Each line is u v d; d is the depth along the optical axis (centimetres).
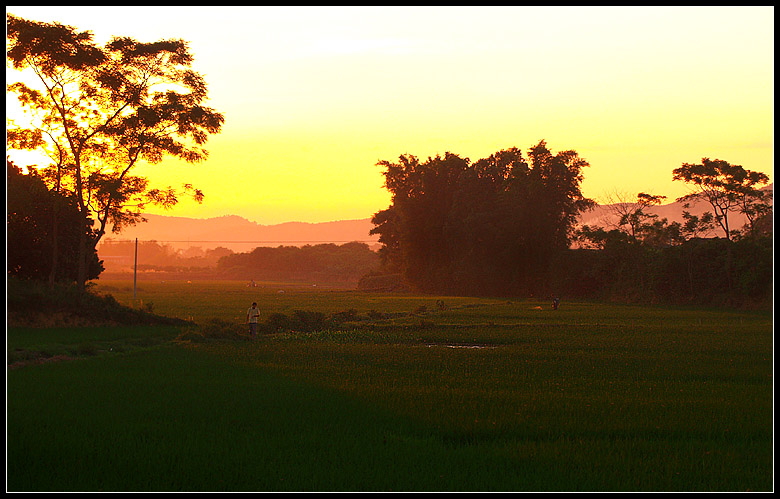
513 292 9644
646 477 1047
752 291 6819
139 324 3844
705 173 7788
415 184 10688
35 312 3425
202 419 1380
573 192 9525
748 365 2314
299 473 1045
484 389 1786
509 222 9475
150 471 1045
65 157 4400
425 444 1209
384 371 2112
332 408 1491
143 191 4562
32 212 4062
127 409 1457
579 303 7650
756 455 1162
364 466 1080
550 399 1625
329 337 3516
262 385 1789
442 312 5716
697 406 1553
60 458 1102
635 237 8769
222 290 11719
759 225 7569
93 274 4728
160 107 4438
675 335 3553
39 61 4097
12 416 1376
